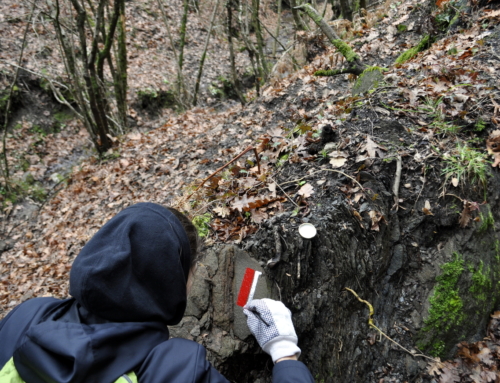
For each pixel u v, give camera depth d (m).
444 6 4.63
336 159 2.55
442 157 2.55
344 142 2.69
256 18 7.25
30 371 0.84
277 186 2.50
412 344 2.29
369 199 2.33
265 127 4.45
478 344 2.35
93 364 0.80
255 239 2.12
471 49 3.64
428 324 2.31
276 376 1.15
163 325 0.98
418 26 5.06
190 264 1.05
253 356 1.92
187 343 0.95
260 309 1.40
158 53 10.95
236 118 5.23
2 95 8.05
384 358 2.25
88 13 10.14
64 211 5.22
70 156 7.90
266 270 2.02
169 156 4.96
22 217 6.42
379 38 5.53
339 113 3.21
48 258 4.53
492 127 2.72
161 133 6.11
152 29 11.62
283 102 5.00
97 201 4.92
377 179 2.41
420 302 2.36
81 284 0.89
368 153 2.52
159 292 0.95
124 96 7.19
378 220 2.28
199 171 4.04
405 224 2.45
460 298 2.38
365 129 2.81
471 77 3.16
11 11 9.44
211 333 1.88
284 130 3.56
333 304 2.11
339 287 2.14
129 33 11.04
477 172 2.50
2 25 9.10
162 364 0.88
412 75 3.52
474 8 4.38
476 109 2.83
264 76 7.59
